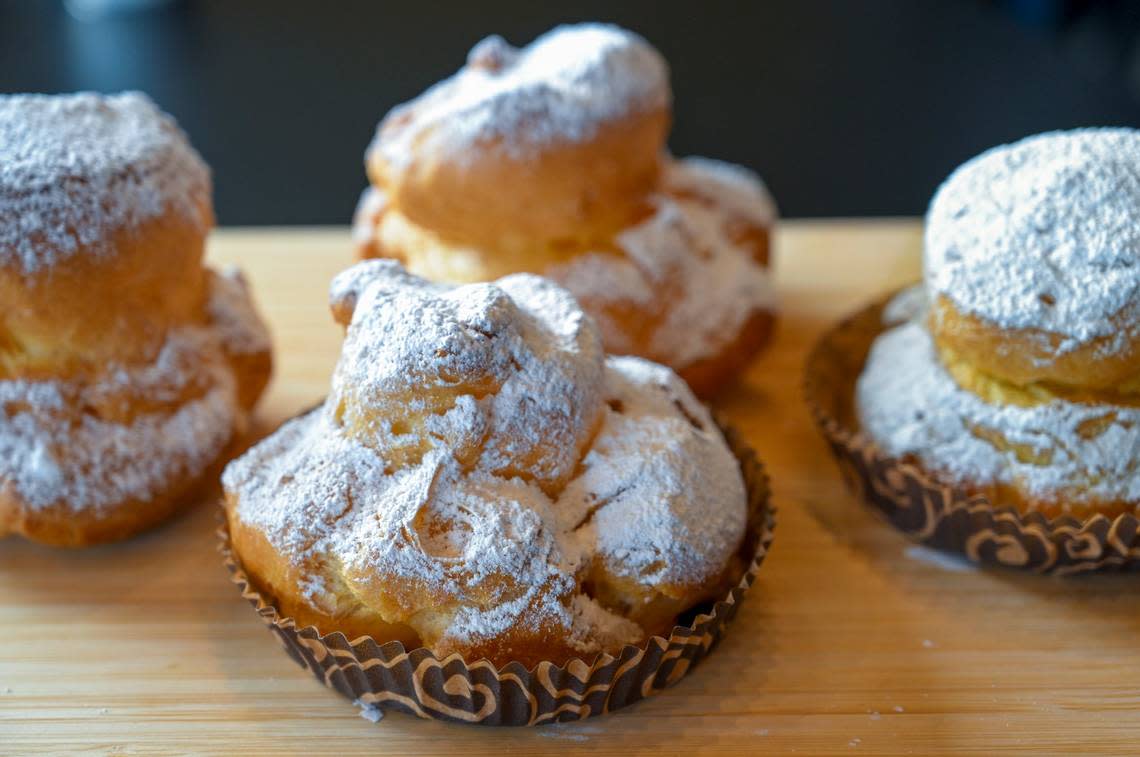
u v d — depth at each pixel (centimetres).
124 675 27
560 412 25
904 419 29
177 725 26
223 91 57
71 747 25
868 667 27
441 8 66
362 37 62
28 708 26
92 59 58
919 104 57
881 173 52
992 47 61
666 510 25
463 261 32
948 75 59
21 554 29
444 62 59
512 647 24
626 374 28
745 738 25
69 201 27
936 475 28
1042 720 26
